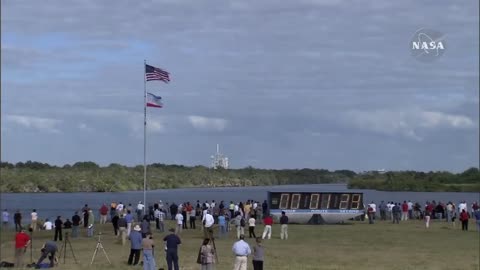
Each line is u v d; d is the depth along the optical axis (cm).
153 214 5588
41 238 4594
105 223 5716
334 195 5850
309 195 5822
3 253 3844
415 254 3709
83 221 5506
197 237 4584
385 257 3572
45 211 12319
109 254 3597
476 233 4972
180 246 3991
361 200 5891
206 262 2561
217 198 18475
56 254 3328
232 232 4959
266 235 4525
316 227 5472
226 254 3594
